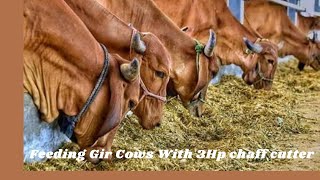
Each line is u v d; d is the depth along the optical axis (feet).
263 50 13.79
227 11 13.65
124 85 8.77
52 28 8.30
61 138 9.98
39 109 8.72
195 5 12.94
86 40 8.55
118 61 8.82
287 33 15.56
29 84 8.59
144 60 10.05
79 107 8.68
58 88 8.55
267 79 13.94
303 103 14.07
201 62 11.34
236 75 14.69
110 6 10.46
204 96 11.73
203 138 11.95
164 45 11.11
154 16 11.02
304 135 12.55
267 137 12.30
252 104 13.57
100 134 8.68
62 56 8.44
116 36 9.60
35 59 8.44
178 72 11.23
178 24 12.67
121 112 8.67
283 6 15.42
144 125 10.31
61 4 8.42
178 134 11.66
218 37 13.58
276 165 11.12
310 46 15.83
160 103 10.37
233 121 12.76
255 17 14.98
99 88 8.63
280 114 13.23
